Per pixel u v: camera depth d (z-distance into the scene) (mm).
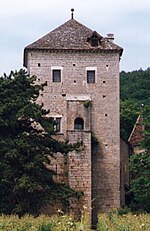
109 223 52312
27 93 70375
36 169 65375
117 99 84938
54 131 70000
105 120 84250
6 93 69438
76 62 85312
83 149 76688
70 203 74500
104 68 85500
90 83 85000
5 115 68125
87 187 76750
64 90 84625
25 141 66500
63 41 86312
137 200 77438
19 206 64312
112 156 83438
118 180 82875
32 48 84625
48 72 84938
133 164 76875
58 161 78125
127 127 131875
